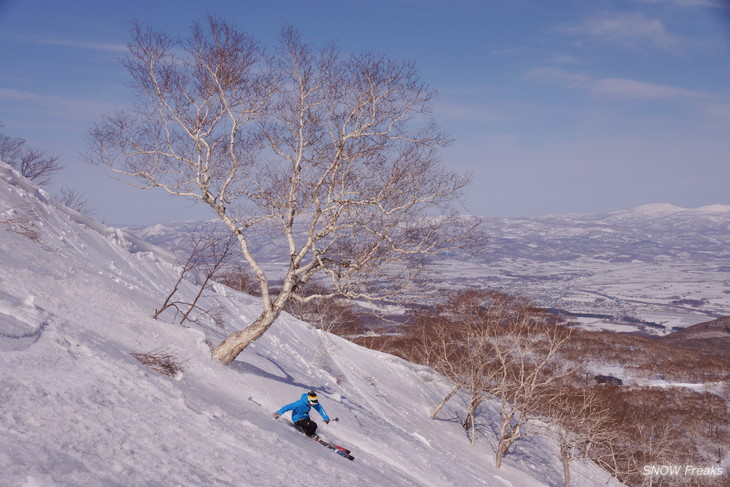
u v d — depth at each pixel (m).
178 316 15.77
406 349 37.84
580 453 30.86
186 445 6.42
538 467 29.42
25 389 5.85
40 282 11.17
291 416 11.66
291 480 6.89
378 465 11.60
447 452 21.61
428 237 13.12
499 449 24.38
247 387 12.37
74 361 7.79
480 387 26.25
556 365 27.81
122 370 8.35
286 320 27.14
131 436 5.89
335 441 11.95
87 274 13.41
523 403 24.45
